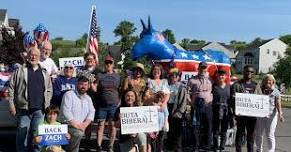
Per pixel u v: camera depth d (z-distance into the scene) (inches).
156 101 359.6
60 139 312.7
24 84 320.8
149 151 346.9
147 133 339.6
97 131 385.1
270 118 388.8
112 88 376.2
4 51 1567.4
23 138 324.5
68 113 315.6
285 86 2485.2
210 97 411.8
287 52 2687.0
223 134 414.3
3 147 396.8
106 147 403.9
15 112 327.0
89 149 401.7
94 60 386.6
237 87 398.6
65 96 319.0
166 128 368.8
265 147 458.0
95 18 527.8
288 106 1486.2
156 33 486.3
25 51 374.6
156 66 385.1
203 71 414.6
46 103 329.4
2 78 391.2
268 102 386.0
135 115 323.3
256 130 398.6
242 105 388.2
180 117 399.9
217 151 418.6
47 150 307.4
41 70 329.7
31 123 324.8
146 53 483.2
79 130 319.0
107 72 379.6
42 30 385.7
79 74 372.5
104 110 376.2
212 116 412.5
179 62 478.0
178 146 406.6
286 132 623.8
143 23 492.1
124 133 321.1
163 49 478.9
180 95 400.5
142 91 365.7
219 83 409.7
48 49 370.0
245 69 398.9
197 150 424.5
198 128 424.5
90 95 375.2
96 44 527.2
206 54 494.9
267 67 4180.6
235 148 426.3
